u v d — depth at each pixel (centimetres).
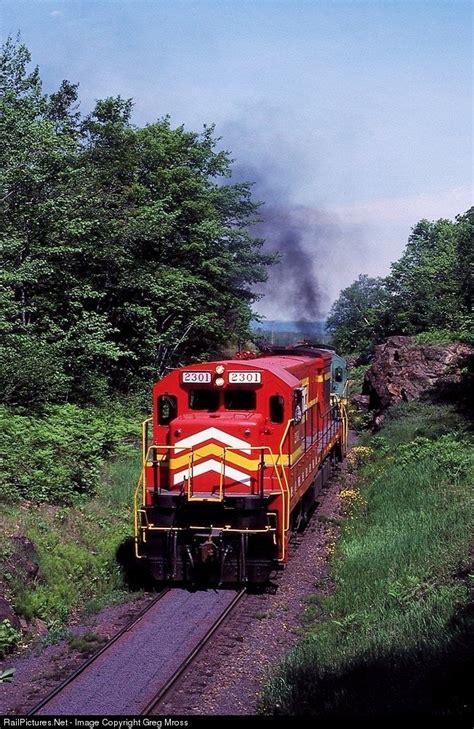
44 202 2567
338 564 1599
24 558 1459
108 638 1279
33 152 2577
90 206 2839
